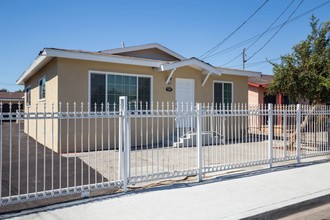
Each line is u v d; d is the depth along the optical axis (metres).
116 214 4.26
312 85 10.00
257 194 5.25
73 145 10.14
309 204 4.99
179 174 5.96
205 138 11.31
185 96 12.96
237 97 14.80
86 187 5.06
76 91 10.27
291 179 6.34
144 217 4.15
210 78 13.80
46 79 11.59
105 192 5.38
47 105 11.35
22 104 30.61
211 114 6.49
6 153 9.57
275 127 11.10
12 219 4.05
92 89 10.64
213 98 13.90
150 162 8.11
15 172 6.77
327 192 5.38
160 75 12.24
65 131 10.05
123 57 10.88
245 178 6.42
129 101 11.42
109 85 10.98
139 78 11.71
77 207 4.55
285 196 5.14
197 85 13.38
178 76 12.77
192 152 9.81
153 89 12.02
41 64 11.47
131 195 5.16
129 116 5.49
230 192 5.37
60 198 5.02
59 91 9.97
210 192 5.36
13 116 4.54
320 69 10.46
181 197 5.05
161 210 4.43
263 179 6.33
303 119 9.50
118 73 11.15
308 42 10.65
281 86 10.92
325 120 9.23
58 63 9.96
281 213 4.60
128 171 5.50
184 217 4.16
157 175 5.73
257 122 10.46
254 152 9.90
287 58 10.67
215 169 6.45
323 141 9.15
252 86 19.44
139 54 14.45
